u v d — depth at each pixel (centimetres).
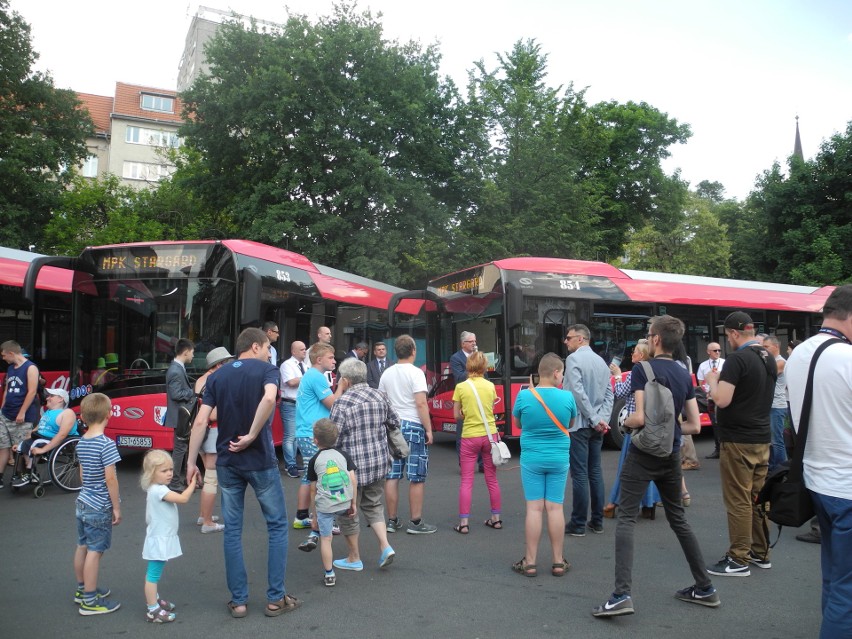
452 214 2331
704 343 1355
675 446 475
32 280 898
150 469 466
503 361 1113
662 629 441
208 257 979
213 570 566
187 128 2300
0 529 701
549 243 2312
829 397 339
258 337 496
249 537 664
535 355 1134
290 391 940
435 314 1271
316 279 1240
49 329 1325
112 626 450
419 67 2281
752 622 452
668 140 3616
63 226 3091
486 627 445
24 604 491
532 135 2398
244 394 467
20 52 2720
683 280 1378
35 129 2802
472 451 690
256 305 883
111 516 488
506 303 1114
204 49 2297
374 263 2069
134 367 966
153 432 947
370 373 1270
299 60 2094
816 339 355
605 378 673
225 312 972
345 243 2150
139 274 984
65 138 2928
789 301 1526
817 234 3150
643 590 514
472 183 2397
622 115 3441
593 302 1209
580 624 449
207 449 678
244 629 444
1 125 2580
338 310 1313
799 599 492
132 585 531
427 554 610
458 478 981
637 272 1320
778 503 357
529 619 459
